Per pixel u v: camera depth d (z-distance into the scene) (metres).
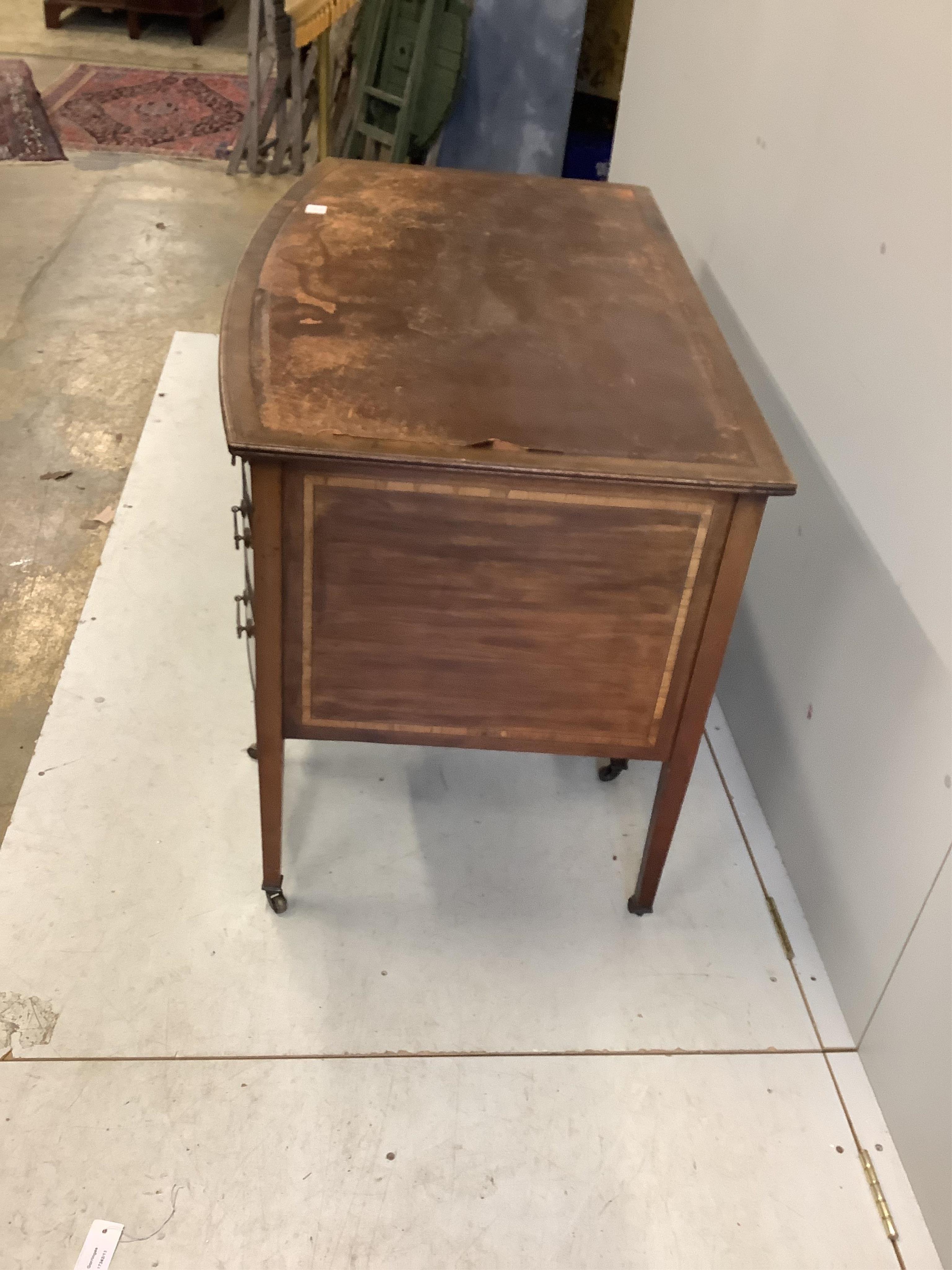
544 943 1.51
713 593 1.21
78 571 2.14
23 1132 1.24
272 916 1.50
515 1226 1.21
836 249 1.43
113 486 2.38
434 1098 1.32
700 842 1.68
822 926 1.53
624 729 1.36
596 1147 1.29
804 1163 1.29
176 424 2.50
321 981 1.43
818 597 1.51
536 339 1.31
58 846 1.56
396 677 1.30
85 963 1.42
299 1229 1.18
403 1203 1.22
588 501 1.14
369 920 1.51
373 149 3.58
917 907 1.26
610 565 1.19
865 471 1.36
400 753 1.79
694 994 1.47
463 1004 1.42
